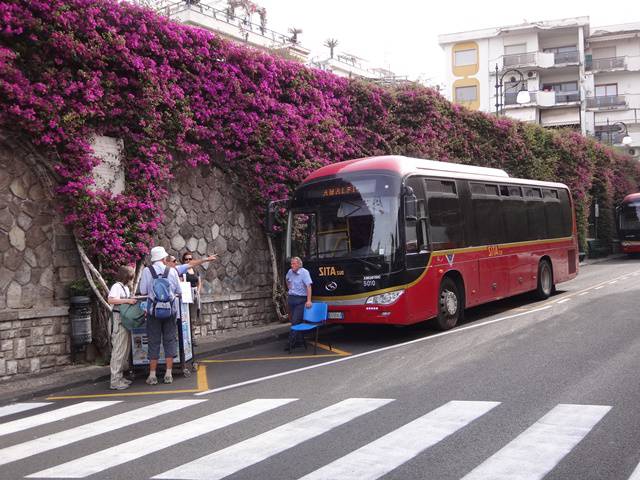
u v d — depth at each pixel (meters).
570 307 14.28
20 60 9.98
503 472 4.57
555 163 30.75
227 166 14.06
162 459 5.31
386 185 11.41
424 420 6.04
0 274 9.94
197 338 13.07
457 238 12.86
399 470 4.71
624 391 6.77
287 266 12.26
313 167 15.45
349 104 17.58
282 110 14.95
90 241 10.65
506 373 7.95
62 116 10.43
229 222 14.22
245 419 6.54
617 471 4.52
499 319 13.25
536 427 5.63
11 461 5.57
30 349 10.07
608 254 38.47
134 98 11.52
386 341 11.62
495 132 25.59
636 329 10.77
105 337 10.83
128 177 11.59
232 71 13.84
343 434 5.74
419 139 20.06
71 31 10.46
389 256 11.12
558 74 53.78
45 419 7.30
